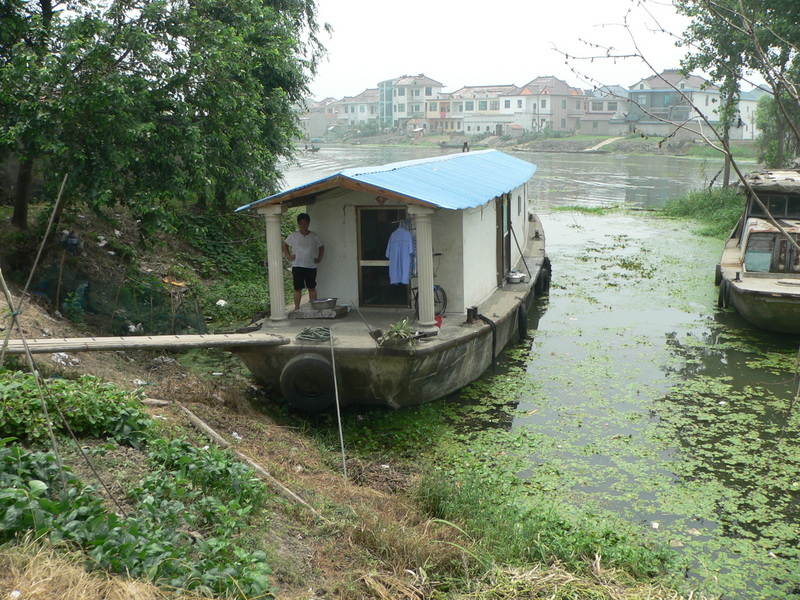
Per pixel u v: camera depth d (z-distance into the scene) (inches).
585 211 1205.1
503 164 697.6
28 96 423.5
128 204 455.5
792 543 271.4
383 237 437.7
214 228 694.5
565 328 546.6
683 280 698.8
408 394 384.5
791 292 483.8
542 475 322.0
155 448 257.9
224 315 542.0
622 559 248.1
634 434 364.5
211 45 479.2
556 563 237.0
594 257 821.2
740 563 258.5
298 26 791.1
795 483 314.7
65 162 435.2
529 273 578.9
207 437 292.2
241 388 408.8
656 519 287.6
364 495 277.9
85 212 592.1
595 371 453.7
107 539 181.9
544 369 458.6
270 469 278.4
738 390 421.1
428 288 389.7
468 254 445.7
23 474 204.8
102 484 207.9
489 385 430.3
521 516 271.7
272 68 680.4
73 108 418.6
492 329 429.7
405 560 227.0
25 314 387.5
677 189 1519.4
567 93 3351.4
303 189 389.1
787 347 498.3
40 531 178.5
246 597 180.4
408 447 349.7
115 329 447.5
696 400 407.2
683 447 349.7
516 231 649.6
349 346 367.6
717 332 533.3
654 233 984.3
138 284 495.5
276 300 414.9
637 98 2650.1
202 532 214.1
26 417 247.6
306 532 234.8
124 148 439.5
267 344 370.9
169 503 213.6
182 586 177.3
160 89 462.0
